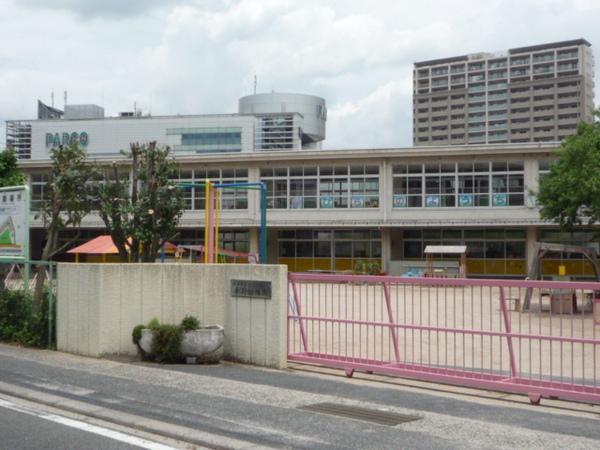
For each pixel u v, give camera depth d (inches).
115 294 483.2
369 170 1761.8
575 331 477.1
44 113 5762.8
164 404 335.0
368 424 296.7
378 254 1814.7
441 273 1609.3
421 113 6840.6
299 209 1790.1
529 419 309.9
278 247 1870.1
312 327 485.1
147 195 733.9
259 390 368.5
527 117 6328.7
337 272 1752.0
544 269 1708.9
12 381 393.1
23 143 4672.7
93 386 377.7
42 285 534.6
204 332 460.4
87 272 487.8
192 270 498.6
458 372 389.1
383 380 416.2
